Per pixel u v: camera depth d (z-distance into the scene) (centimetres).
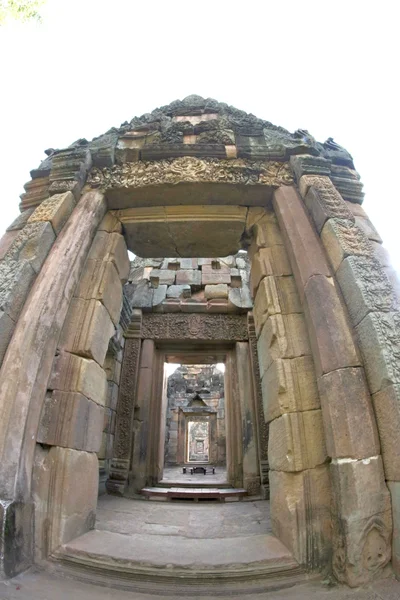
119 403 895
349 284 370
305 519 309
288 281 449
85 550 311
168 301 1022
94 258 476
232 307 1002
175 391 1975
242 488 822
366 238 410
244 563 291
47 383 365
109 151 533
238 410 927
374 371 315
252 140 565
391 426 286
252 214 530
